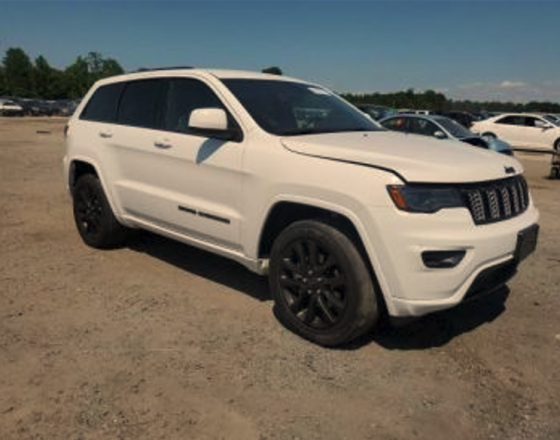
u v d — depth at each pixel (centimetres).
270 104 479
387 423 323
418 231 359
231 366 379
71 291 505
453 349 412
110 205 597
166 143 509
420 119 1466
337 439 308
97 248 633
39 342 406
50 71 11294
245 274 559
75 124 639
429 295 366
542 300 506
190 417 323
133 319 449
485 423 326
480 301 500
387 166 371
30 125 3812
